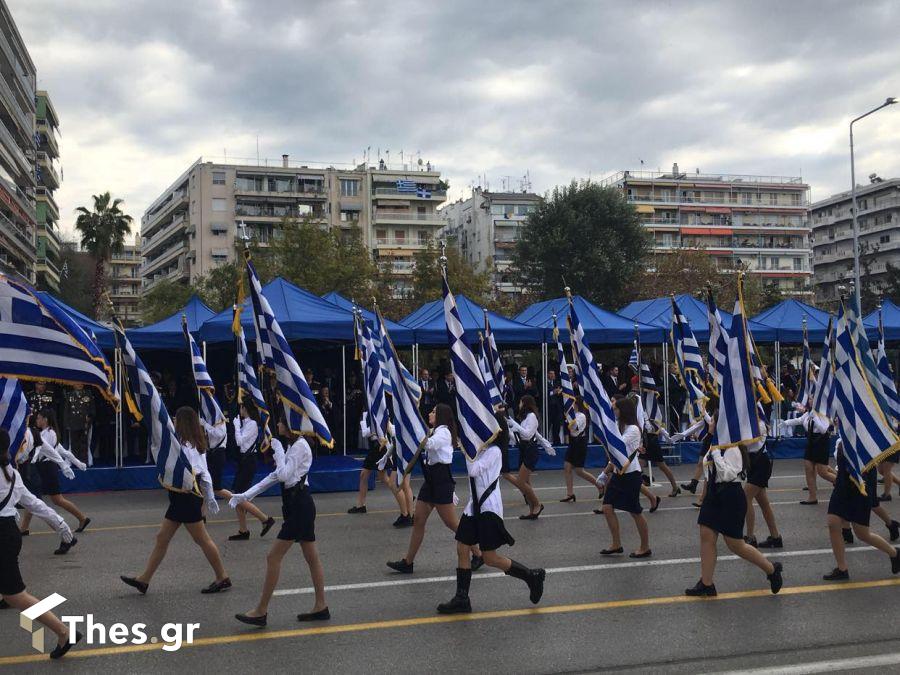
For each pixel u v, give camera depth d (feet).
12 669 19.48
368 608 24.40
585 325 72.23
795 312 81.35
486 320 60.34
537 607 24.39
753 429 25.05
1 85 145.28
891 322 81.61
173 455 25.89
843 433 27.58
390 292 153.17
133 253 427.33
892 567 27.63
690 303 83.15
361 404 74.33
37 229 195.72
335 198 265.34
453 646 20.86
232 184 254.68
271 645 21.04
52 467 36.50
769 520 32.73
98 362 26.37
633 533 35.96
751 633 21.75
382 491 51.08
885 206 334.03
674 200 318.65
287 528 22.86
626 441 31.27
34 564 30.96
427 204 275.39
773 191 330.95
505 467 39.06
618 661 19.69
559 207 156.35
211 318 64.59
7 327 25.43
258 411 38.22
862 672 18.88
